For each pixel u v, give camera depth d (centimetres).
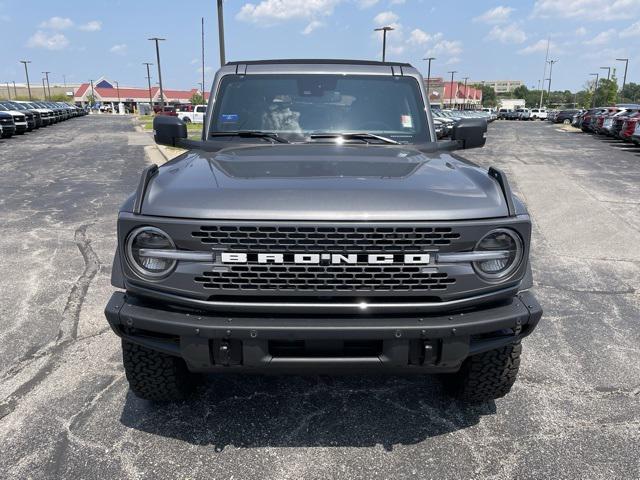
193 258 233
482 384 294
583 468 264
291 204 232
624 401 323
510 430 295
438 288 238
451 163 302
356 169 275
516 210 246
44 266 566
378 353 244
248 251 231
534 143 2434
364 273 234
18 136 2634
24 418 301
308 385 340
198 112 4022
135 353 282
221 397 325
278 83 384
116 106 10512
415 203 236
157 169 278
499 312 247
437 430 295
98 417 303
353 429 296
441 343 242
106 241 667
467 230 234
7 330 412
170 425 297
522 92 15762
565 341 404
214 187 244
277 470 263
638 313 461
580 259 617
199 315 241
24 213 838
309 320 236
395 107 381
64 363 364
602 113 3228
